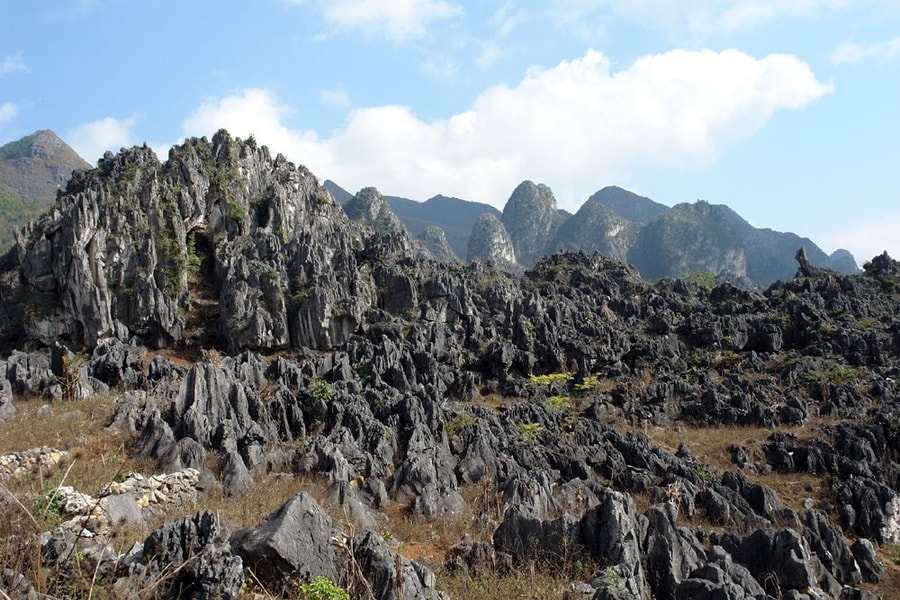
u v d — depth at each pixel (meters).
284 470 30.00
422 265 62.59
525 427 40.25
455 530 26.06
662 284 73.31
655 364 55.62
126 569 14.72
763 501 33.62
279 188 64.38
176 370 41.00
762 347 59.47
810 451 40.78
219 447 30.08
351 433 33.97
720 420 46.94
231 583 14.36
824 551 28.86
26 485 20.64
